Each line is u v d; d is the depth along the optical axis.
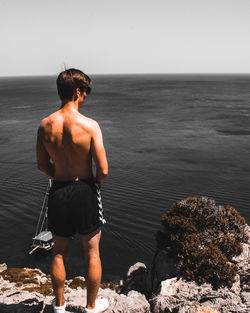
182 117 104.94
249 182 43.56
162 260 12.02
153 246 29.05
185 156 57.59
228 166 51.03
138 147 65.12
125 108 133.62
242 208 35.38
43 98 189.12
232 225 12.43
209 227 12.42
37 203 38.66
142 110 125.56
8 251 29.34
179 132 79.81
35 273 21.11
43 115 112.19
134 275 13.28
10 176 48.09
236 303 4.89
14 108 138.62
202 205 12.95
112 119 104.31
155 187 42.38
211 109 123.75
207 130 81.25
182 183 43.78
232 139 70.00
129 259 27.25
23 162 55.47
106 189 41.88
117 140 72.12
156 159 55.94
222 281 10.32
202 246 11.55
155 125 91.12
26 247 29.94
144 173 48.34
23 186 43.94
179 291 10.12
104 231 31.45
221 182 43.84
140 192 40.72
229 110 119.94
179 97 182.50
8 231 32.47
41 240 29.95
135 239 30.14
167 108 130.50
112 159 56.19
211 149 62.03
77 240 29.64
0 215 35.66
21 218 35.09
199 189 41.47
